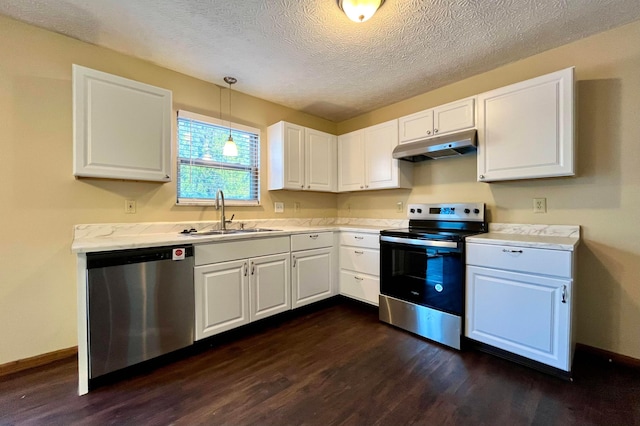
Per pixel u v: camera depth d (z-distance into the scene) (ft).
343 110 11.78
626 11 5.90
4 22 6.16
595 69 6.77
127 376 5.97
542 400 5.17
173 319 6.56
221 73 8.64
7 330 6.23
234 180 10.01
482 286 6.83
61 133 6.79
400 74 8.66
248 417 4.79
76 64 6.82
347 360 6.60
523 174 7.06
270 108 10.89
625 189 6.44
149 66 8.06
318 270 9.87
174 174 8.59
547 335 5.91
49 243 6.67
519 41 6.98
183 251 6.67
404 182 10.05
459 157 9.25
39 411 4.92
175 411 4.93
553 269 5.83
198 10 5.86
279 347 7.25
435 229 9.17
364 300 9.68
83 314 5.45
